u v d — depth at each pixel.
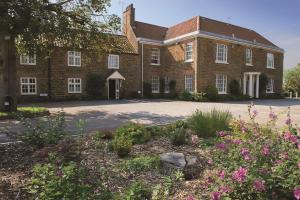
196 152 5.75
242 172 2.87
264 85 31.02
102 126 10.46
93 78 25.83
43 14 11.65
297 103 22.86
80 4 14.20
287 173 3.02
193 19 28.72
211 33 25.94
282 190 3.00
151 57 29.44
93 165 4.68
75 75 25.09
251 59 30.12
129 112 15.25
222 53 27.19
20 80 22.47
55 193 3.12
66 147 4.66
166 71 29.53
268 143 3.66
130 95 28.44
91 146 6.06
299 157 3.25
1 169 4.55
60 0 14.09
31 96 23.00
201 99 24.30
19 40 15.27
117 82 27.41
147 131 7.25
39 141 5.62
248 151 3.38
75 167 3.61
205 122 7.32
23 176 4.24
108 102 22.62
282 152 3.38
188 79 26.50
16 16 11.42
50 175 3.35
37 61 23.19
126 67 28.00
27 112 12.75
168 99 26.94
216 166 3.85
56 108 17.41
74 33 13.51
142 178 4.32
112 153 5.68
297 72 41.06
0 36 13.02
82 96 25.48
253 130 4.30
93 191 3.44
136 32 29.62
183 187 3.86
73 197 3.16
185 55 26.69
